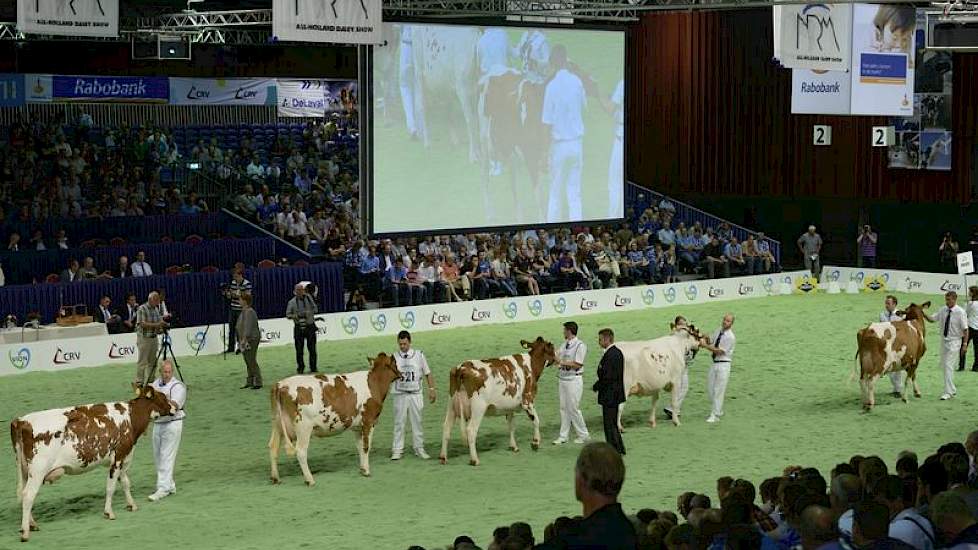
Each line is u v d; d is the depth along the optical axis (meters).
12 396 22.75
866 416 21.55
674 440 19.88
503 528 9.40
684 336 20.77
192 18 34.50
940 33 23.36
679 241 37.47
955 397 22.98
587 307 32.75
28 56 36.88
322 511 16.05
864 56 26.67
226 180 38.34
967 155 37.38
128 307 27.75
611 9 27.72
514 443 19.27
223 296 29.48
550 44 29.73
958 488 8.68
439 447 19.58
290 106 41.16
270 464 18.38
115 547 14.52
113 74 38.06
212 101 39.28
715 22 41.84
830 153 39.97
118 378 24.42
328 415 17.25
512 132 29.33
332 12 21.50
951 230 38.81
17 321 26.98
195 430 20.45
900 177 38.75
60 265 30.14
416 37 27.56
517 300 31.70
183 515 15.88
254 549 14.34
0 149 35.72
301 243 34.59
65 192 34.62
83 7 21.92
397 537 14.79
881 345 21.59
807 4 24.59
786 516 8.88
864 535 6.82
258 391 23.42
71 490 17.14
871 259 38.22
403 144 27.67
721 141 42.16
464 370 18.28
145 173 37.06
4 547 14.55
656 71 43.25
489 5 29.97
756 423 21.05
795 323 31.23
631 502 16.20
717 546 7.84
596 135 30.88
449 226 28.62
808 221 41.75
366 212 27.30
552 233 35.66
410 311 30.02
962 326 22.59
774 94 40.78
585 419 21.48
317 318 28.64
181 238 34.06
